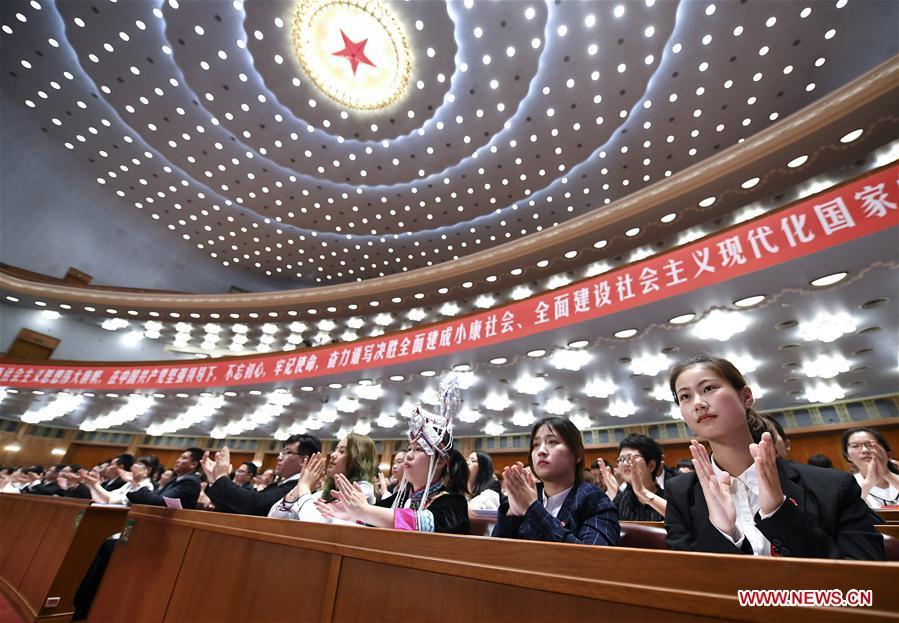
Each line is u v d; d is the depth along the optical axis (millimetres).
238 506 2316
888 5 8492
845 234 4355
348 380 8945
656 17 9570
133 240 16266
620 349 6770
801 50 9484
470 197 14477
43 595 2775
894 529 1589
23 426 14406
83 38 11125
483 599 877
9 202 13445
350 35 11094
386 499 2234
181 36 11062
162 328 15328
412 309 13641
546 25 10203
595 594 737
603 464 2260
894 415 7578
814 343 6168
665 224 9891
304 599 1211
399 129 12945
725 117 10898
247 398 10703
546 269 11617
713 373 1271
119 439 15477
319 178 14469
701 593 639
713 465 1192
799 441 8359
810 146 7887
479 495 3217
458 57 11172
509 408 9906
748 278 4945
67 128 13453
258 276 19250
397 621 976
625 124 11594
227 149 13734
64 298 13688
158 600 1816
